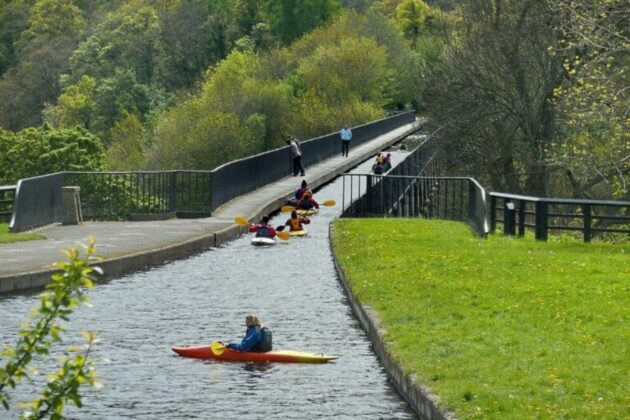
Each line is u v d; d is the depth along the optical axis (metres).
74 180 60.31
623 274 31.53
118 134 135.88
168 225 48.00
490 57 68.75
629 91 49.31
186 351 24.77
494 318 25.44
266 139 125.81
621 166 52.38
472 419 17.22
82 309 29.84
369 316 26.69
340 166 80.06
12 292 31.67
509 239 41.22
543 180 66.25
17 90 192.38
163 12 193.88
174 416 19.91
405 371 21.08
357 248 38.75
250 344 24.30
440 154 71.00
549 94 65.56
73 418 19.75
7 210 54.56
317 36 161.25
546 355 21.39
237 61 147.88
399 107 164.62
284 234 45.00
